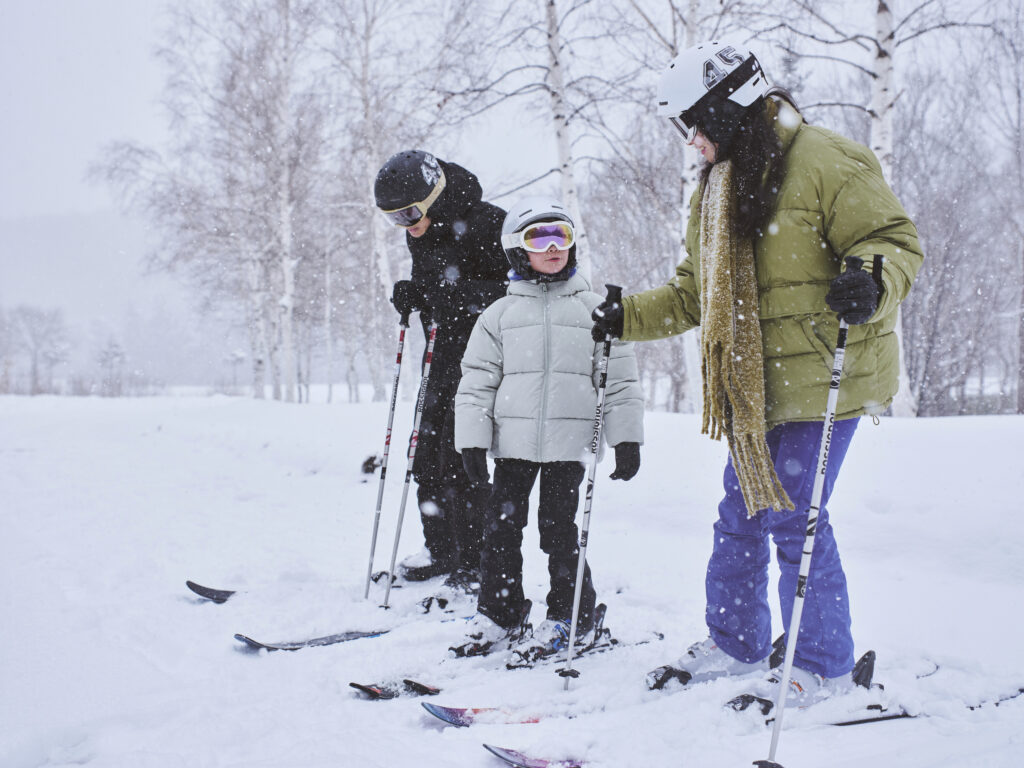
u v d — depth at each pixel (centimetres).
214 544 426
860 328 191
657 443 539
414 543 430
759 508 193
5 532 452
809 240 192
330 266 2308
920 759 156
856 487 411
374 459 624
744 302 196
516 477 256
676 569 355
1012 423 504
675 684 212
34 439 955
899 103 1728
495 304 263
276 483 623
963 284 1981
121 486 620
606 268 1850
